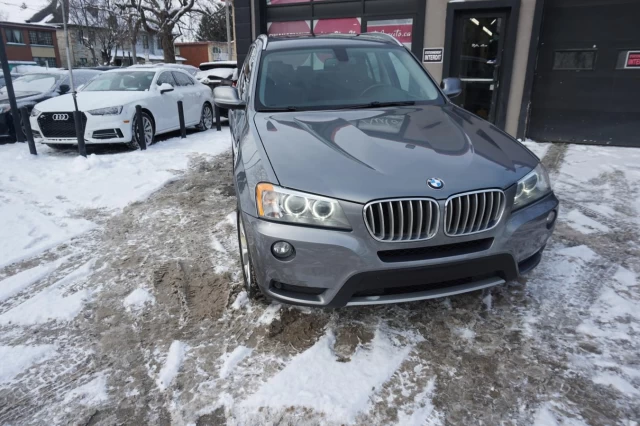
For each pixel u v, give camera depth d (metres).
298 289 2.38
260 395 2.15
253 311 2.84
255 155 2.64
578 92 7.43
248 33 9.66
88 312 2.91
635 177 5.57
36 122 7.56
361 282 2.26
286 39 4.24
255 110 3.38
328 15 9.02
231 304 2.94
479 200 2.32
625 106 7.19
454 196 2.26
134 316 2.85
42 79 10.49
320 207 2.25
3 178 6.04
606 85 7.22
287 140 2.70
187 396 2.17
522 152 2.78
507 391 2.15
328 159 2.46
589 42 7.17
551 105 7.66
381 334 2.60
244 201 2.49
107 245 3.96
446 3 7.82
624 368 2.26
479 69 8.03
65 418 2.05
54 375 2.34
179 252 3.76
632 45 6.93
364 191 2.23
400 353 2.43
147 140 8.29
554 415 2.00
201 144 8.55
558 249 3.62
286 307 2.87
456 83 4.04
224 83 12.46
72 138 7.55
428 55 8.21
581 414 2.00
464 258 2.31
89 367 2.39
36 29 50.22
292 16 9.31
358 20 8.77
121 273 3.42
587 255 3.49
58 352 2.52
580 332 2.56
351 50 4.02
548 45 7.44
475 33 7.89
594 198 4.86
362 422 1.98
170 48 29.95
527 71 7.53
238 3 9.53
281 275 2.34
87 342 2.61
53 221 4.53
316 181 2.30
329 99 3.53
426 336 2.57
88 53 48.78
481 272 2.40
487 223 2.35
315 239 2.23
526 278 3.17
